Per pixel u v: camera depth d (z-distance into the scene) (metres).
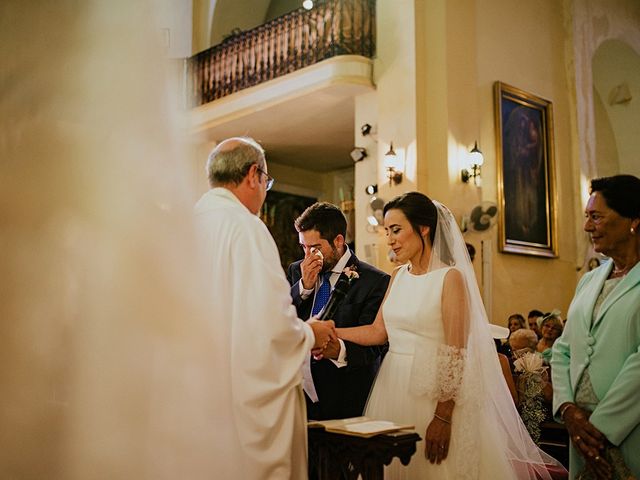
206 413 1.58
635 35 12.22
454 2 8.54
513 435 2.71
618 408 2.34
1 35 1.43
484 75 8.99
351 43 8.69
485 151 8.88
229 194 2.37
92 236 1.46
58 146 1.44
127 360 1.46
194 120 1.71
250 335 2.05
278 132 10.98
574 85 10.64
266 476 2.00
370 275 3.30
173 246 1.54
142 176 1.50
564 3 10.82
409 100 8.28
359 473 2.21
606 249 2.62
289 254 13.33
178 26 1.64
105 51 1.48
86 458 1.42
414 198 2.83
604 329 2.53
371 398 2.86
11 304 1.40
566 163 10.44
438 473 2.49
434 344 2.62
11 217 1.41
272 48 9.79
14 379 1.39
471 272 2.83
